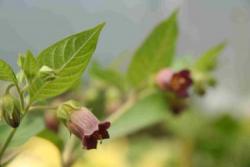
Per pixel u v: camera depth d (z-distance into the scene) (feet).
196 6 3.88
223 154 3.46
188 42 3.96
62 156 1.50
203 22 3.96
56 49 1.11
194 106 3.41
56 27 3.08
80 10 3.16
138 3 3.36
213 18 3.99
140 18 3.38
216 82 1.80
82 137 1.16
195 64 1.79
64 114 1.19
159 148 3.42
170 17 1.58
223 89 4.31
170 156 3.36
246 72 4.31
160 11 3.46
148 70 1.64
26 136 1.36
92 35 1.09
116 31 3.28
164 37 1.61
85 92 1.77
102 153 2.67
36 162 1.95
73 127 1.18
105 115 1.77
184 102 1.79
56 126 1.50
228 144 3.48
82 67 1.13
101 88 1.78
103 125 1.16
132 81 1.68
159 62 1.63
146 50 1.62
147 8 3.41
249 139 3.52
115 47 3.26
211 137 3.45
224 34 4.06
